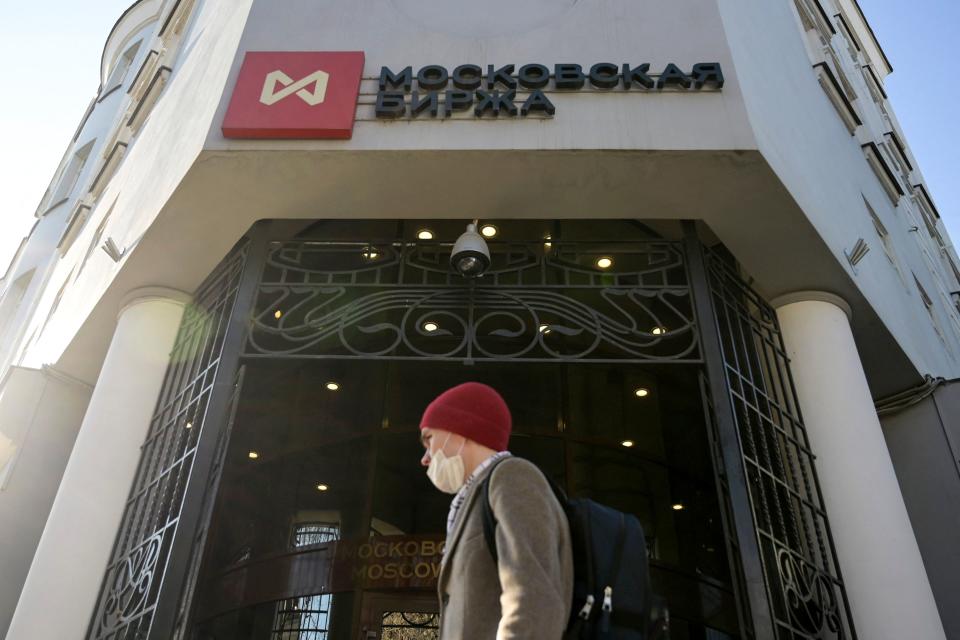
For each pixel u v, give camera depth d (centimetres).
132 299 738
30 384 865
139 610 522
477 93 602
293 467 837
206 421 553
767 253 680
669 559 779
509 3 675
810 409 670
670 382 877
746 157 582
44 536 622
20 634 573
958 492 782
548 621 151
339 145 586
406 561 755
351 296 794
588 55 632
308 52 635
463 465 204
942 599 758
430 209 637
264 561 784
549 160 583
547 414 830
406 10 672
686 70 623
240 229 669
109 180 1154
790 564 537
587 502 191
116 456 659
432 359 581
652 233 699
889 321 786
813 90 930
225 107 614
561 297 609
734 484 516
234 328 600
